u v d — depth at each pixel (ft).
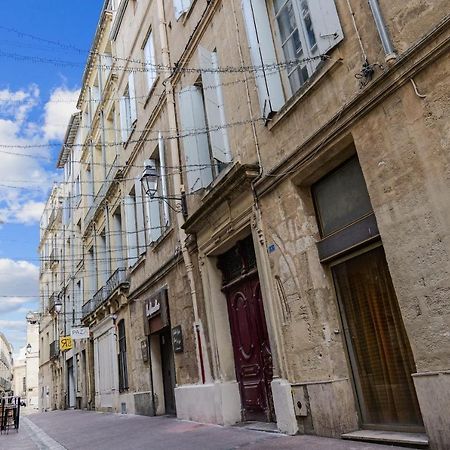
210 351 28.99
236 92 26.04
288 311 20.83
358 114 16.83
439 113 13.98
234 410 26.50
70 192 92.99
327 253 19.25
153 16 41.16
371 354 17.51
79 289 81.35
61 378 93.97
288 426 20.07
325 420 18.17
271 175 22.07
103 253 62.08
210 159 30.60
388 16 15.71
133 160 46.91
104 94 60.08
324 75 18.71
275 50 24.18
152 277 39.42
